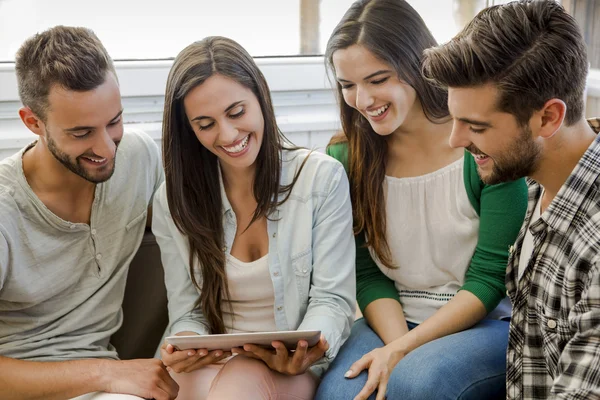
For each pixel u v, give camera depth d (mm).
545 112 1192
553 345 1262
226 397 1363
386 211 1654
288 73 2225
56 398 1510
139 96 2143
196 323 1608
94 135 1466
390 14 1539
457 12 2383
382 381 1470
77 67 1421
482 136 1234
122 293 1700
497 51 1173
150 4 2168
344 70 1562
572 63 1173
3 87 2031
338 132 1765
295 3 2266
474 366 1426
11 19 2090
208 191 1588
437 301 1649
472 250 1616
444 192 1605
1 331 1581
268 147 1545
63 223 1564
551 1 1192
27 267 1556
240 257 1586
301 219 1564
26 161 1556
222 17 2230
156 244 1774
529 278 1322
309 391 1508
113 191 1632
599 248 1139
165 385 1507
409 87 1560
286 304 1572
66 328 1612
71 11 2135
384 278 1716
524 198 1557
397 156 1643
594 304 1108
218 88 1456
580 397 1079
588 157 1188
